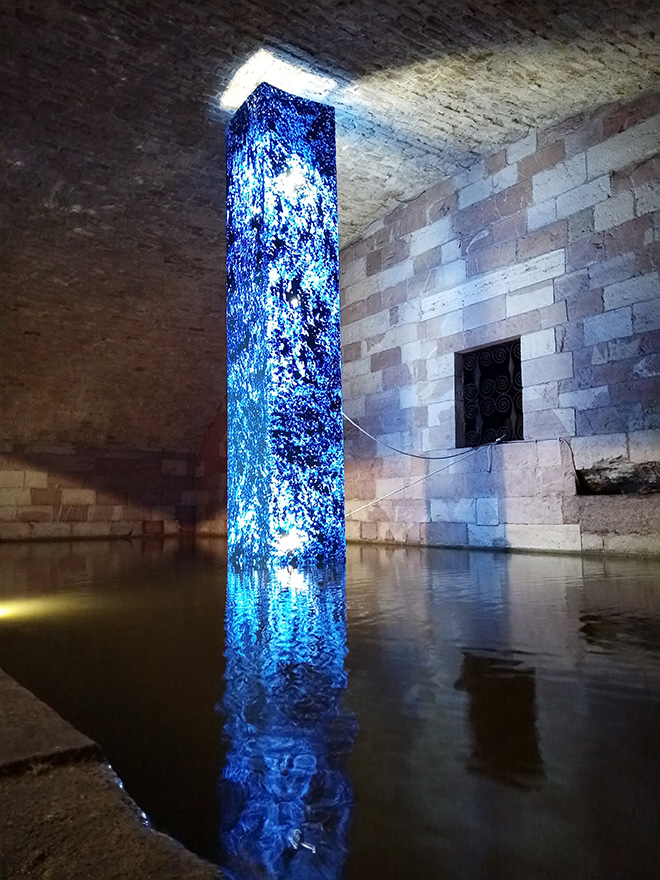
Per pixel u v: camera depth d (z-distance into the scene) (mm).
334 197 7102
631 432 7500
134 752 1636
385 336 10891
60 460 14141
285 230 6680
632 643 2711
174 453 15594
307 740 1696
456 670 2338
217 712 1936
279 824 1265
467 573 5590
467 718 1840
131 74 7430
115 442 14797
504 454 8828
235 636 3031
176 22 6617
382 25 6645
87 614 3719
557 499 8156
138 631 3189
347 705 1974
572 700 1975
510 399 9117
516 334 8820
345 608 3762
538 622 3197
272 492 6285
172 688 2193
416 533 10039
